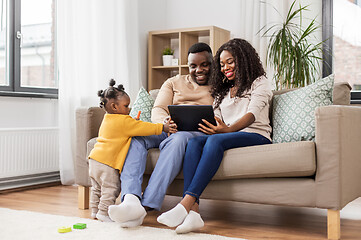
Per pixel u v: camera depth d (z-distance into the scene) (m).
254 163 2.05
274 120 2.42
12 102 3.41
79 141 2.63
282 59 3.49
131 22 4.21
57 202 2.85
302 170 1.96
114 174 2.23
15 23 3.58
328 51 3.97
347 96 2.47
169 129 2.30
